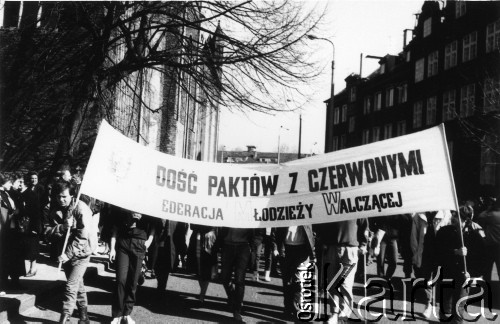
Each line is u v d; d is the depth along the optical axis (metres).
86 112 15.20
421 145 7.84
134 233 7.38
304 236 8.41
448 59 39.44
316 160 8.15
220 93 15.95
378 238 12.18
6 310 7.09
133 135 20.52
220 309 9.08
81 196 7.22
